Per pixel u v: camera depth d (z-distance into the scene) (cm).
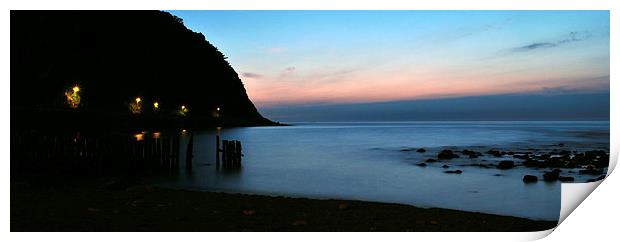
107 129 2852
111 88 5447
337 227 650
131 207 749
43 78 4012
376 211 755
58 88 4153
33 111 2323
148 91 6394
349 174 1552
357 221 684
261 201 832
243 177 1445
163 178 1391
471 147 2962
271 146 3128
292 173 1568
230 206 778
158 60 7200
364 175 1520
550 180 1325
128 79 5994
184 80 7825
